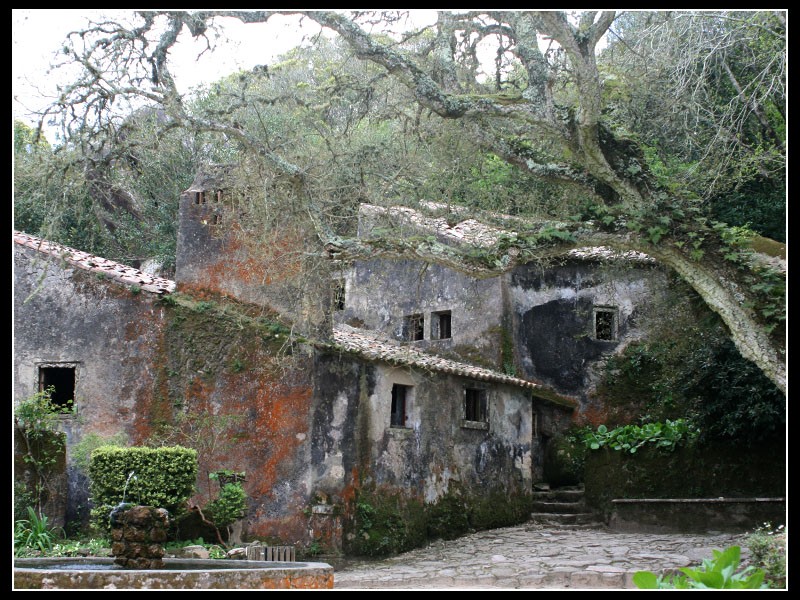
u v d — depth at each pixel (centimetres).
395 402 1533
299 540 1347
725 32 1495
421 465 1522
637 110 1525
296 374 1405
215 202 1550
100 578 728
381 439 1457
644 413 1856
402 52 1268
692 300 1261
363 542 1371
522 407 1789
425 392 1563
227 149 2073
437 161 1348
